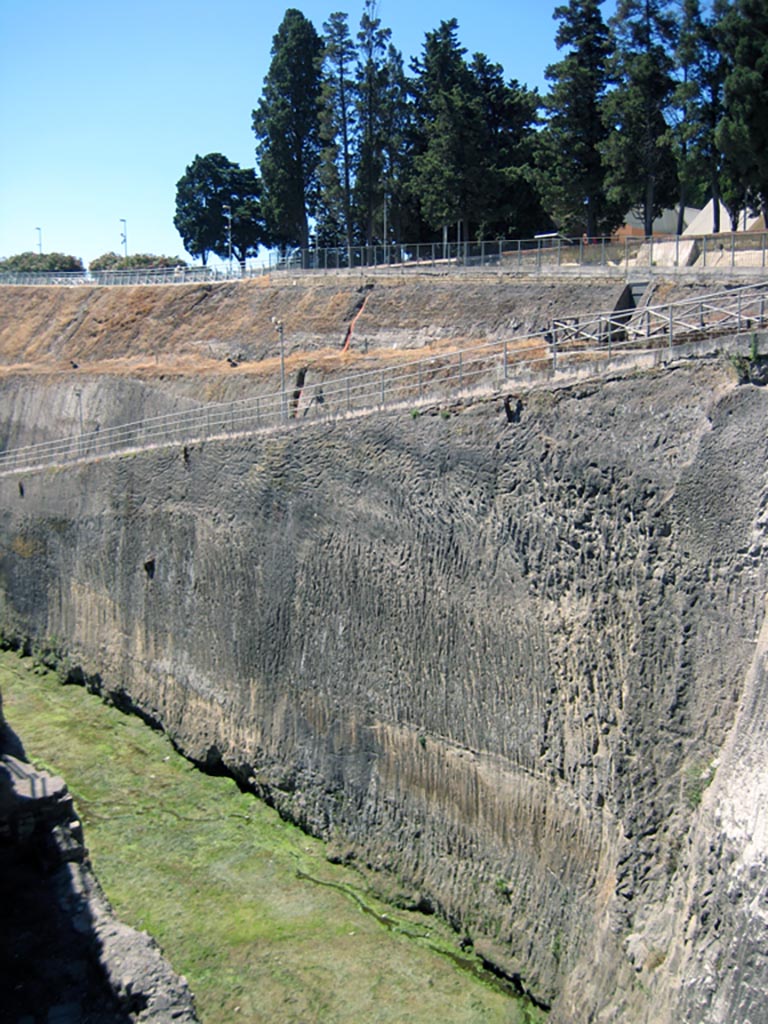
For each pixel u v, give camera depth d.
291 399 45.03
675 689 21.20
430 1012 23.39
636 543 22.67
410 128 72.69
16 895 24.12
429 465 28.23
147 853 30.48
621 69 52.88
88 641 45.22
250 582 34.62
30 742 39.25
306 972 24.89
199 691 37.16
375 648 29.44
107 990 20.95
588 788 23.22
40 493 49.38
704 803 19.50
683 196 53.16
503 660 25.62
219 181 102.56
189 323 63.91
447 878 26.64
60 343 72.31
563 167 55.75
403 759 28.41
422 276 53.62
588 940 22.33
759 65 42.88
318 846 30.86
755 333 21.62
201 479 37.66
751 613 20.17
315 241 87.00
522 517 25.47
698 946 17.97
